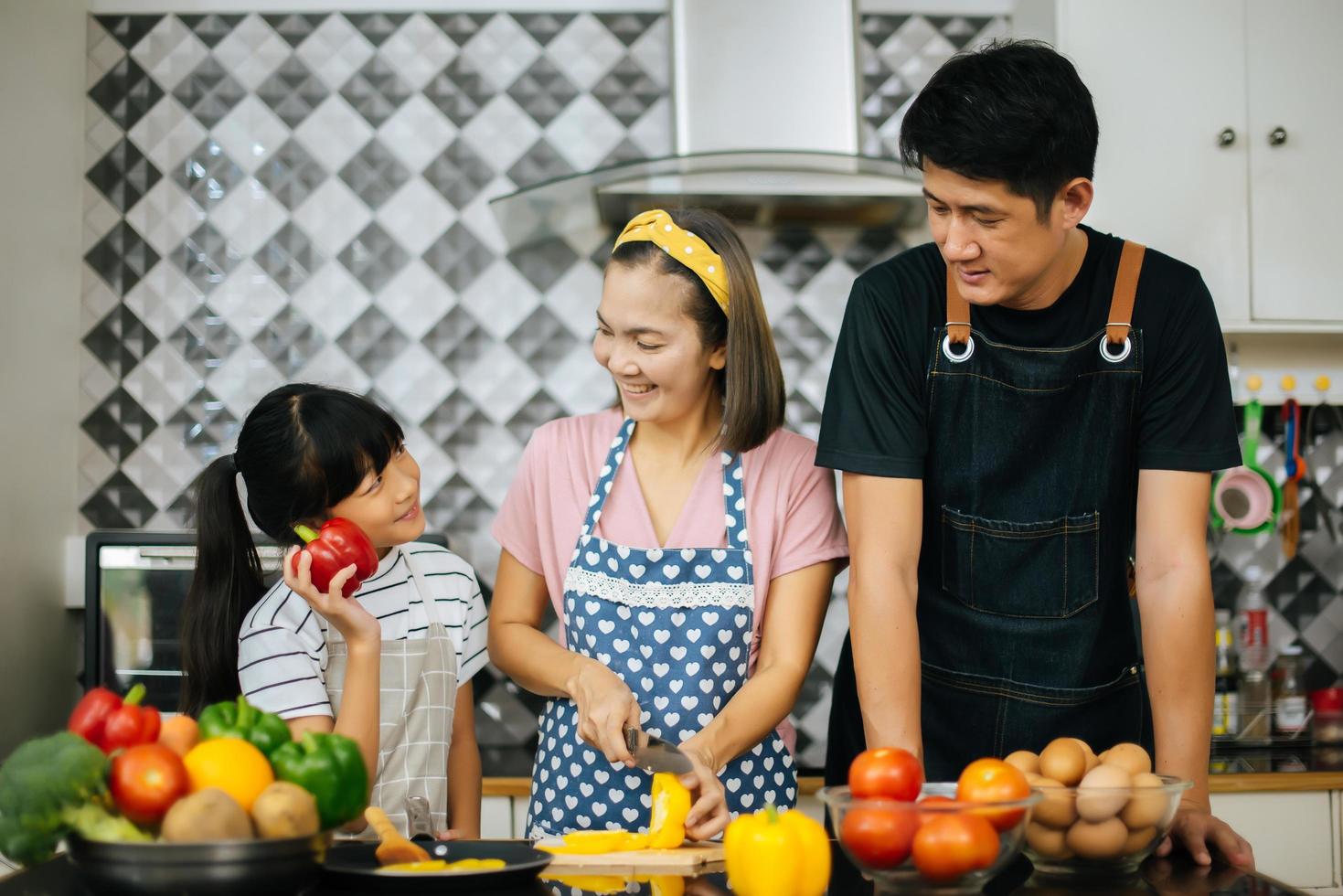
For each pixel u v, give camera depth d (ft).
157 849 2.85
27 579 8.56
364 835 4.86
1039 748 5.07
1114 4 8.73
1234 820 7.66
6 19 8.36
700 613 5.32
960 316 4.85
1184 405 4.75
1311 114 8.74
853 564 4.82
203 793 2.91
